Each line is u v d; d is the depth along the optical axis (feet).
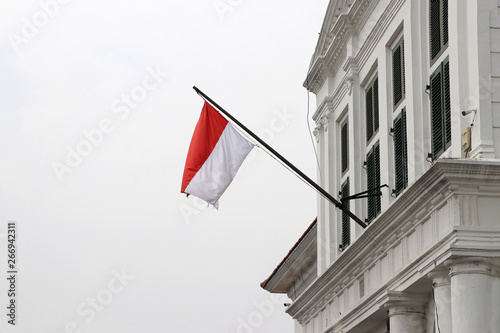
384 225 90.17
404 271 86.28
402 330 88.17
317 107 124.67
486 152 78.13
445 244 78.48
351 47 111.24
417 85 92.22
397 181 96.99
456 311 76.33
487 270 76.38
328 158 119.44
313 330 119.96
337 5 113.60
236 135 101.45
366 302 95.96
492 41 80.53
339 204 96.63
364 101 110.11
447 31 86.79
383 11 101.30
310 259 133.59
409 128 92.68
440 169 76.84
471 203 77.66
